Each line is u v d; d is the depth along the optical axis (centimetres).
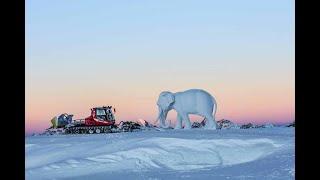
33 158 1495
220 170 1312
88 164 1409
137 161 1438
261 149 1516
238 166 1370
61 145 1633
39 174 1331
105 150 1526
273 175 1172
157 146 1523
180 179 1171
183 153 1487
